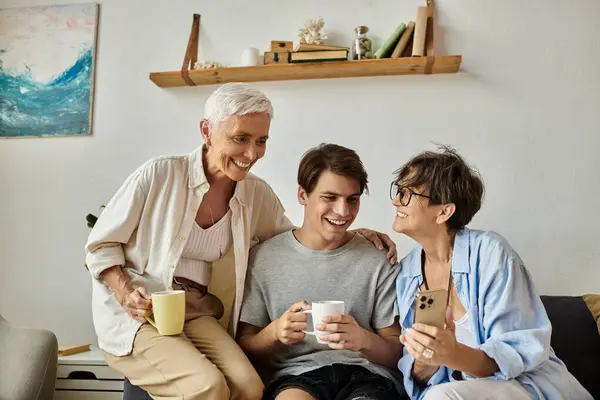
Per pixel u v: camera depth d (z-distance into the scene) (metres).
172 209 1.58
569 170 2.26
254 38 2.51
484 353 1.24
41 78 2.62
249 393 1.39
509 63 2.33
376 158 2.38
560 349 1.76
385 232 2.34
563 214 2.24
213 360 1.46
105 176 2.54
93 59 2.59
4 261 2.55
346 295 1.58
